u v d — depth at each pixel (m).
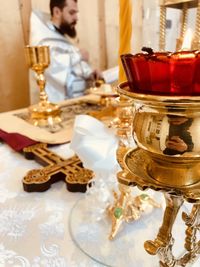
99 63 1.64
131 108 0.34
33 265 0.33
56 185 0.51
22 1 1.41
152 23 0.86
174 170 0.21
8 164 0.60
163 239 0.23
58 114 0.87
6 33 1.42
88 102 1.03
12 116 0.89
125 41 0.30
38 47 0.83
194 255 0.26
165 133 0.19
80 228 0.39
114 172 0.38
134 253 0.34
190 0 0.36
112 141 0.37
